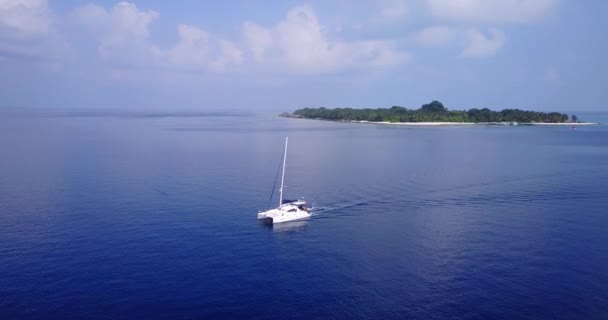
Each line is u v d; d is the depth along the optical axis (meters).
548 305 54.41
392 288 58.53
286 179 119.00
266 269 63.84
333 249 70.88
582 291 57.47
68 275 61.41
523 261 66.06
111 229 78.50
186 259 66.75
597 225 81.19
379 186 110.56
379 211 90.25
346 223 83.12
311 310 53.66
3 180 115.38
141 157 158.00
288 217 83.62
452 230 79.12
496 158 159.75
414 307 54.12
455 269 63.72
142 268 63.75
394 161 152.25
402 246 71.88
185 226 80.38
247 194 102.31
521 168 137.00
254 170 133.00
